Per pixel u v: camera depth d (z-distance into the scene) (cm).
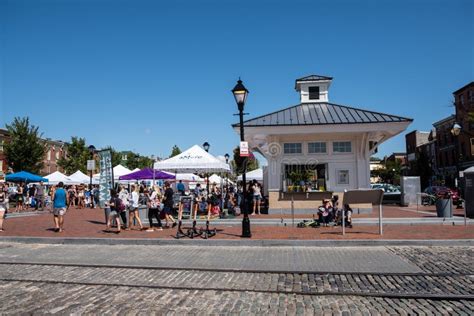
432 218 1609
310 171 2031
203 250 1098
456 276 747
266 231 1382
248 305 592
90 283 730
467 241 1095
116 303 611
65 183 3625
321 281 729
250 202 2036
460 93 5294
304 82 2297
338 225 1488
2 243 1277
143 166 7706
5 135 5512
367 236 1203
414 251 1016
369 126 1900
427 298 611
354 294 635
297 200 1962
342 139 2061
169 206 1562
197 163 1911
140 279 764
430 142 6594
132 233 1397
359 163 2027
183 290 679
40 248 1176
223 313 557
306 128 1928
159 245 1194
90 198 3088
